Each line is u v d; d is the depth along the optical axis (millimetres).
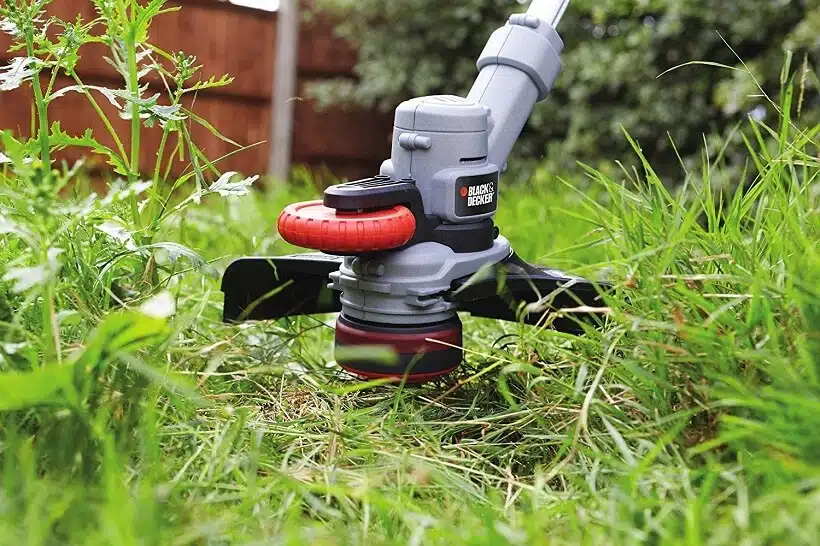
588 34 1964
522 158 2016
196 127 1883
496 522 578
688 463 616
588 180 1769
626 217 753
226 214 1300
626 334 686
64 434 562
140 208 812
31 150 751
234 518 564
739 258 702
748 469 578
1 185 752
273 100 1942
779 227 711
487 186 760
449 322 746
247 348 810
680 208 722
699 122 1780
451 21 1985
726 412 622
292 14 1917
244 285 818
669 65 1808
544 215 1344
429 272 729
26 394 545
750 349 621
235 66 1901
